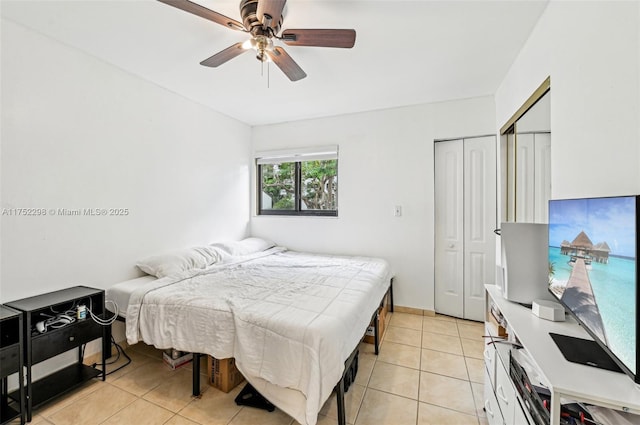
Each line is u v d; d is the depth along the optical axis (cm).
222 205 355
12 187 180
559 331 123
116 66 235
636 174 98
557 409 85
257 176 413
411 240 326
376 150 339
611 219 91
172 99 287
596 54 119
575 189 135
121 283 234
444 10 166
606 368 94
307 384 137
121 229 242
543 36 169
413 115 323
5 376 151
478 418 165
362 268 274
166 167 282
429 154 317
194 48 208
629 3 100
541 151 182
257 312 164
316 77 254
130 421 161
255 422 160
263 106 328
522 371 115
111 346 228
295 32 154
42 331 169
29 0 158
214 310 175
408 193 326
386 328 286
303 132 376
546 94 173
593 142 122
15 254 181
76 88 210
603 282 94
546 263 152
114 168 236
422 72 244
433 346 249
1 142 175
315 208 384
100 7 164
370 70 241
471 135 300
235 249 333
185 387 192
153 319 193
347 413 167
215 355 170
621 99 105
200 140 321
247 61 228
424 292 321
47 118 195
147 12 169
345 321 160
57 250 201
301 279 236
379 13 168
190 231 310
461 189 310
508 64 229
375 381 199
